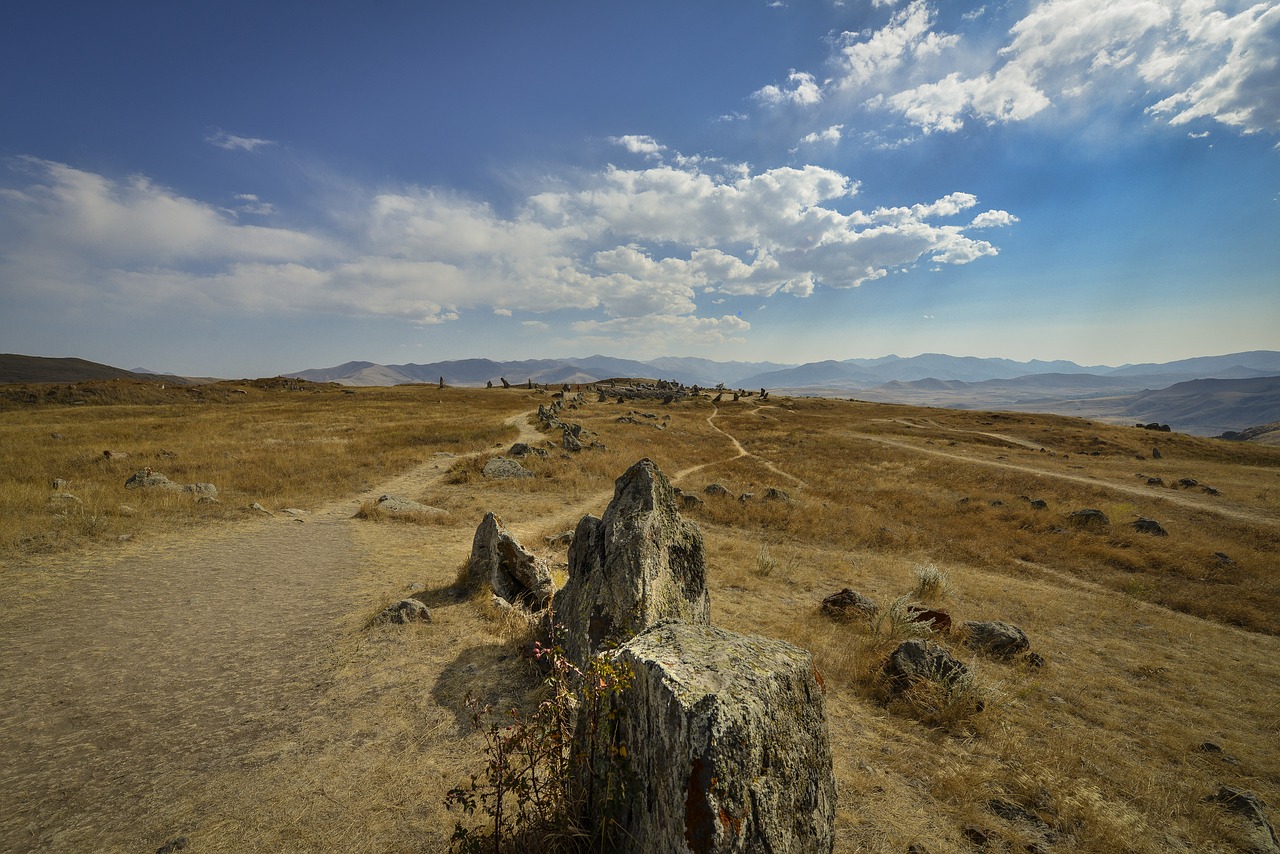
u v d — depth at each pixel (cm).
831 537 2061
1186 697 910
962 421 8069
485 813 446
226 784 488
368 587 1120
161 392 6969
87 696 636
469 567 1142
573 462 3303
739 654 390
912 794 558
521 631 862
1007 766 623
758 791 308
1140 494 3123
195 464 2441
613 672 386
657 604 720
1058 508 2706
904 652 835
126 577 1080
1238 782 654
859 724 702
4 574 1027
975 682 782
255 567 1223
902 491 3094
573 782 400
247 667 732
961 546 1994
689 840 288
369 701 646
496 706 635
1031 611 1341
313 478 2478
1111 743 714
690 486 2973
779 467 3953
